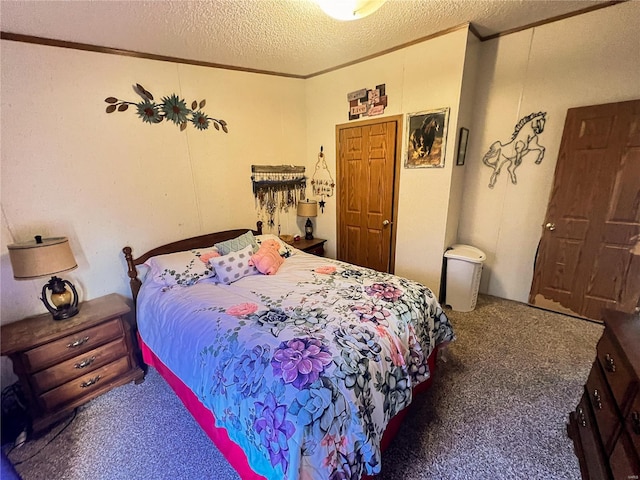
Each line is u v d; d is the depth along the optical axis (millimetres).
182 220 2691
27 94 1853
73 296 2072
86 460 1525
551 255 2734
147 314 2043
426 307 1854
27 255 1693
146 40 2098
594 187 2432
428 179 2828
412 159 2885
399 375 1443
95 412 1827
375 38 2447
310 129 3629
